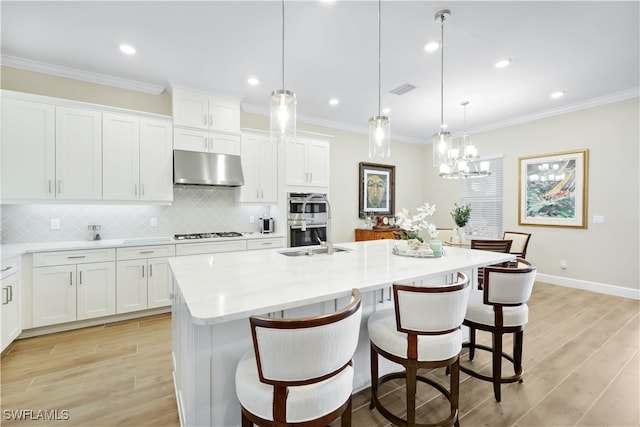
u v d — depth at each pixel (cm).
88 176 315
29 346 263
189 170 358
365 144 584
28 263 275
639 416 177
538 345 267
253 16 238
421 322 146
